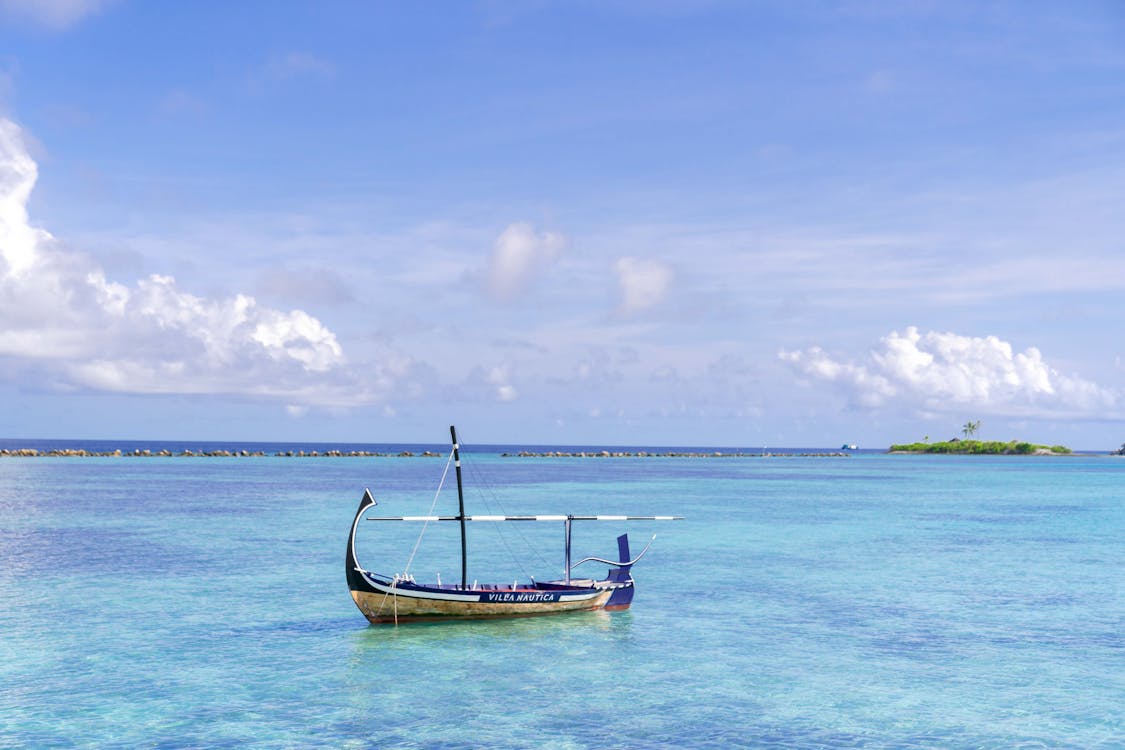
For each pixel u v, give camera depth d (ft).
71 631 110.73
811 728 77.66
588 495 362.94
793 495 376.07
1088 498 368.68
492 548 200.75
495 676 92.48
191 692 86.74
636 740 74.64
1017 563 172.86
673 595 137.28
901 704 84.12
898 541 208.95
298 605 127.24
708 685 89.71
